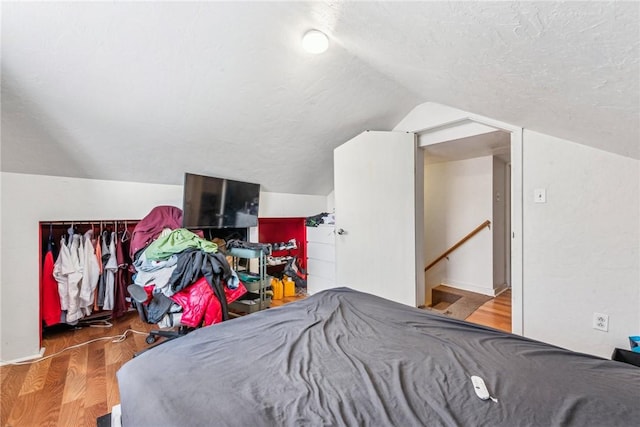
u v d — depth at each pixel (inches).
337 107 106.0
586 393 33.2
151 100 80.4
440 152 138.8
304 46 70.6
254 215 140.3
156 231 107.0
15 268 83.5
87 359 82.8
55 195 93.1
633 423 28.5
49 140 82.2
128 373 37.6
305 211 169.2
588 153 75.4
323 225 147.7
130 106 80.4
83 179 99.3
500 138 110.3
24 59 61.2
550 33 35.4
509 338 48.7
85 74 68.1
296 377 36.7
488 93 67.2
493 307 127.3
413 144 115.0
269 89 88.7
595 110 51.6
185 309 78.3
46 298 94.6
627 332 71.6
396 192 116.5
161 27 62.4
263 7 61.4
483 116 92.0
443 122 107.3
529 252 85.2
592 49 34.9
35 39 58.2
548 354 42.8
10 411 60.9
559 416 29.4
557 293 81.1
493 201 147.6
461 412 30.4
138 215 112.7
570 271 79.0
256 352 43.1
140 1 56.5
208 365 39.3
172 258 85.8
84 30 59.0
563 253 79.9
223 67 76.5
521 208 86.0
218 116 93.9
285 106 98.2
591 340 76.5
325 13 57.0
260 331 50.6
